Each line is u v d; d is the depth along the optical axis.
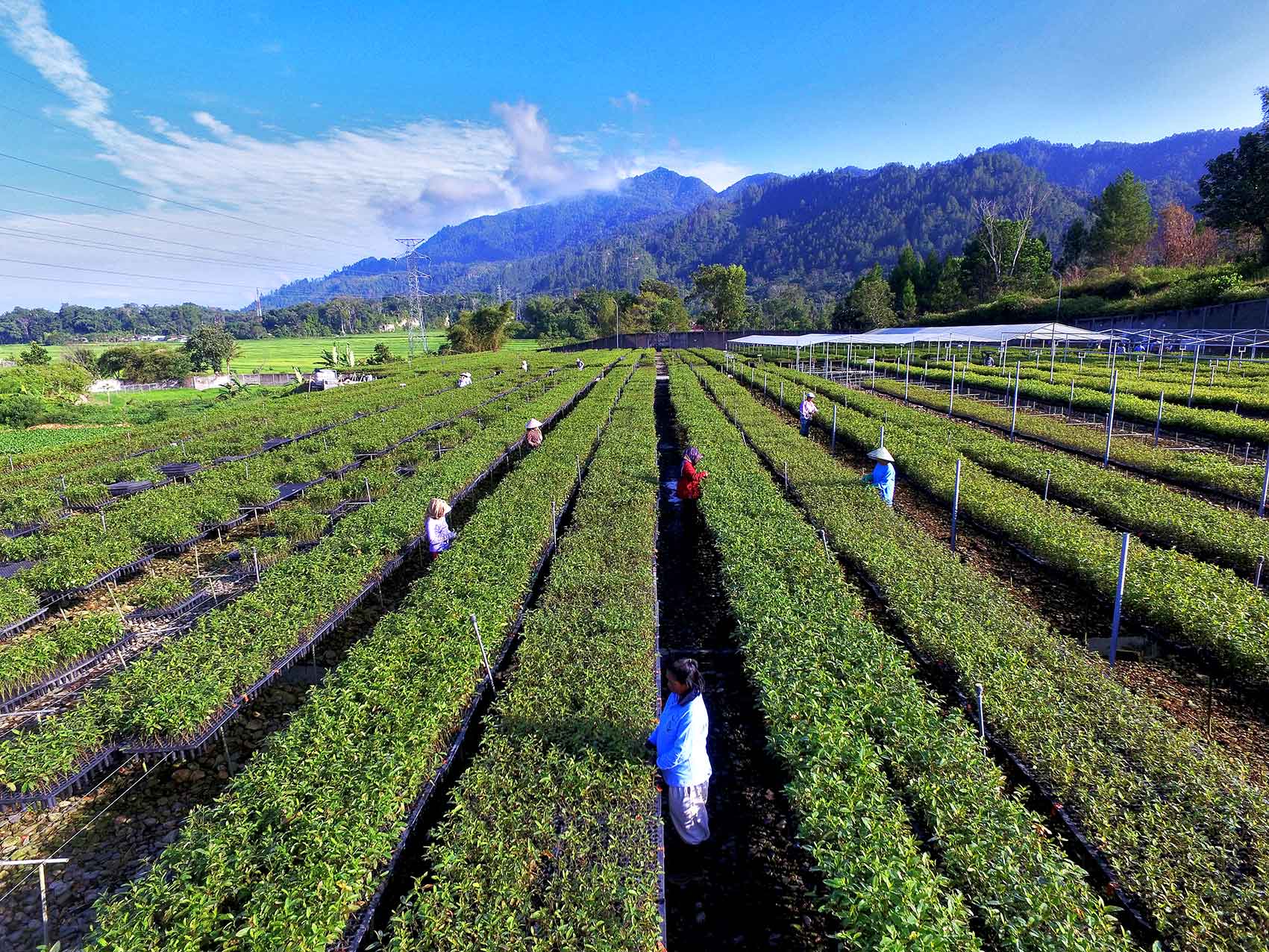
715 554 18.03
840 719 8.40
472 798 7.67
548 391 47.69
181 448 30.55
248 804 7.52
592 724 8.62
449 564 14.09
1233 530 15.18
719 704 11.49
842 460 27.58
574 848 6.84
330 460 27.47
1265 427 25.02
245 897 6.56
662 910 6.79
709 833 8.88
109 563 17.42
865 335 52.41
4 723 11.79
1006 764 8.71
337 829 6.95
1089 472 20.67
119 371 90.19
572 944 5.80
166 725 9.88
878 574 13.42
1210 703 9.99
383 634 11.27
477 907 6.20
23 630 15.55
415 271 128.25
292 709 12.14
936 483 20.67
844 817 6.92
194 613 15.94
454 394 47.44
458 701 9.80
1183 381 37.81
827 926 7.44
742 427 32.19
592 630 11.20
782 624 10.93
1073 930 5.55
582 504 18.19
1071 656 10.14
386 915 7.25
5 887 8.38
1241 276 60.62
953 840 6.77
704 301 129.75
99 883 8.48
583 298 168.25
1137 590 12.26
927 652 10.85
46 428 51.34
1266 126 59.25
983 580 13.08
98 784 10.13
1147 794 7.25
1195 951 5.72
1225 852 6.51
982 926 6.19
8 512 22.09
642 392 43.28
